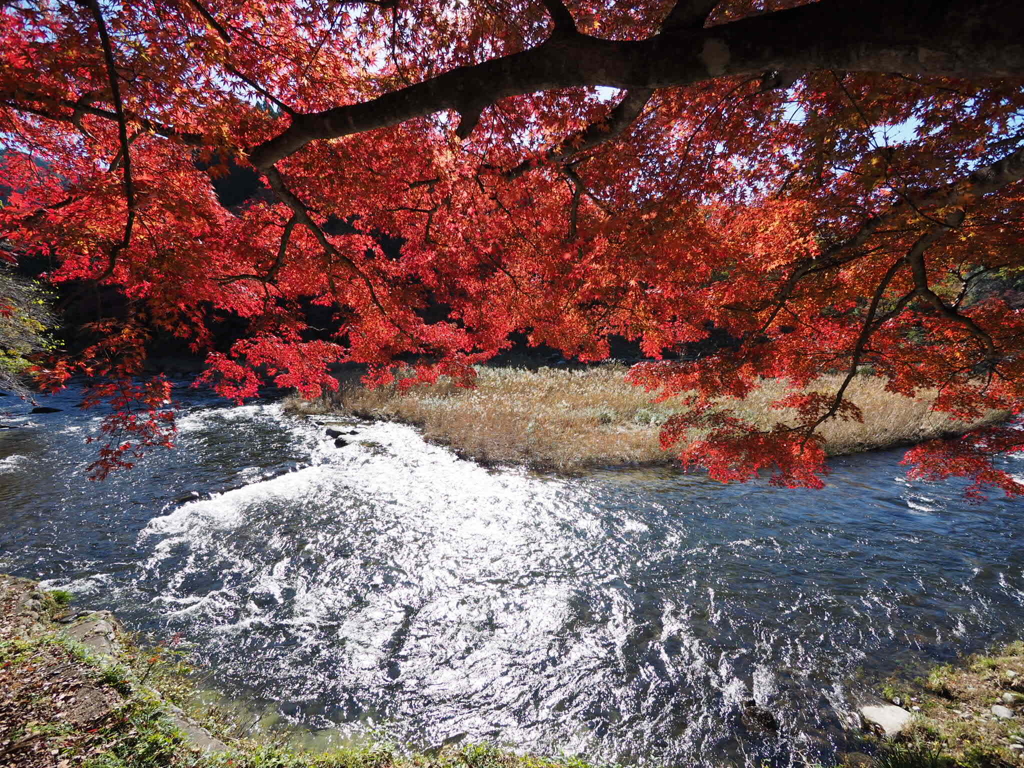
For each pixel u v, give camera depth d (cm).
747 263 463
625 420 1568
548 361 2720
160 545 784
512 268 534
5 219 344
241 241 432
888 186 363
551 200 482
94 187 323
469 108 194
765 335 521
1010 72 125
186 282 381
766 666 530
